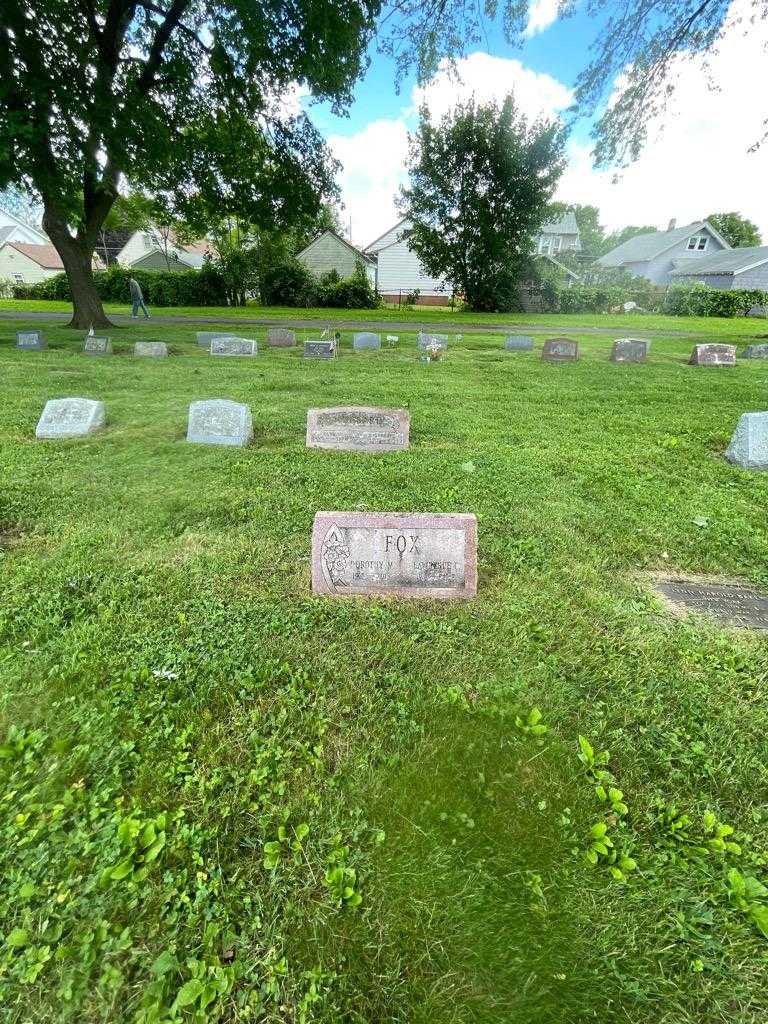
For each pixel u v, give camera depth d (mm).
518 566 3768
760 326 27047
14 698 2512
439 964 1597
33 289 37812
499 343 18062
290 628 3039
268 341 15664
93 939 1619
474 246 31891
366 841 1932
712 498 5070
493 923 1692
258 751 2260
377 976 1565
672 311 36406
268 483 5137
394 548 3338
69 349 13898
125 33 15805
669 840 1965
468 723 2441
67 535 4062
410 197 31609
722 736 2412
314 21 12961
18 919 1670
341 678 2688
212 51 15320
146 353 13195
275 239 20797
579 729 2436
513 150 29266
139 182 17141
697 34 11852
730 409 8695
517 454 6109
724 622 3305
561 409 8484
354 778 2154
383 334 20109
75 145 12961
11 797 2055
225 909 1706
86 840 1894
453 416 7785
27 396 8438
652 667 2848
